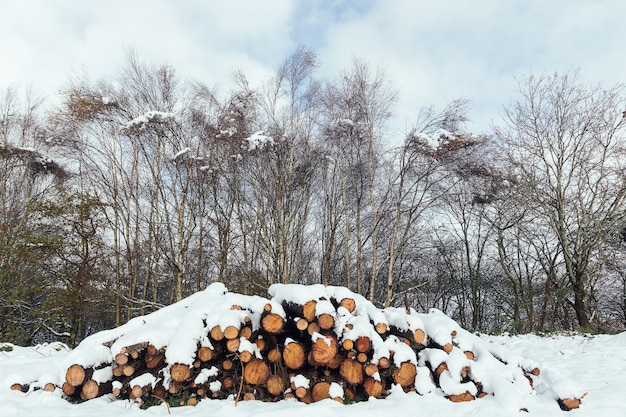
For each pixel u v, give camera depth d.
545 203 17.75
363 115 19.19
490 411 4.52
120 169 20.97
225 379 5.45
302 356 5.49
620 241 18.25
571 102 17.53
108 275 17.48
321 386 5.34
